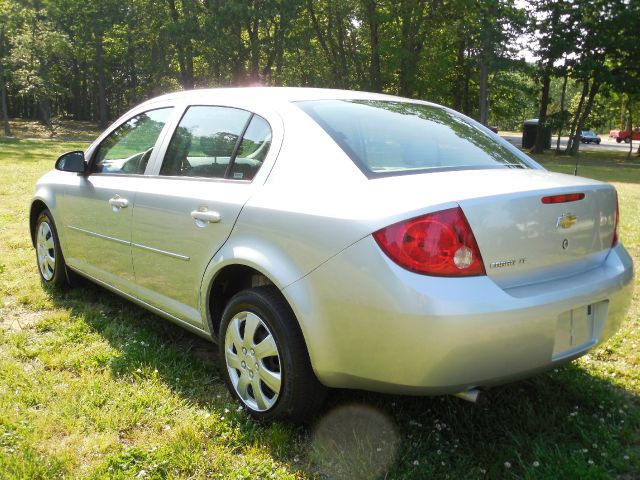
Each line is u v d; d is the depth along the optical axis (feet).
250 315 9.14
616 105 153.69
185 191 10.58
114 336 12.66
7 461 8.02
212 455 8.46
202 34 118.73
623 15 106.32
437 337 7.11
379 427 9.12
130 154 12.74
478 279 7.38
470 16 112.06
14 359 11.43
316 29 126.11
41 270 16.15
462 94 137.49
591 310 8.57
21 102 205.16
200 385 10.57
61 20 172.86
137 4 138.41
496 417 9.48
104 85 184.65
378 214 7.57
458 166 9.29
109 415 9.27
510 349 7.47
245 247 9.09
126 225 12.02
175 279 10.88
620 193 47.50
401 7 111.65
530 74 116.78
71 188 14.03
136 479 7.85
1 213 27.22
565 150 129.70
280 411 8.80
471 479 7.93
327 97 10.60
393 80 125.59
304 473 8.11
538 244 8.01
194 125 11.35
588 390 10.34
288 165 9.14
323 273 7.95
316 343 8.10
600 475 7.88
